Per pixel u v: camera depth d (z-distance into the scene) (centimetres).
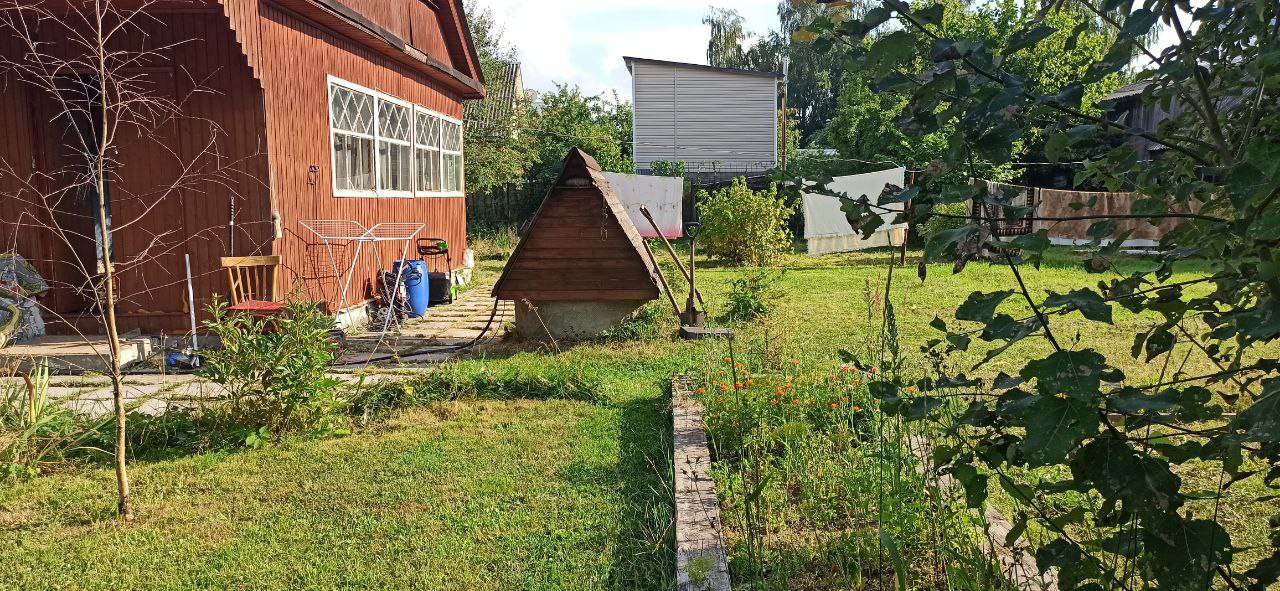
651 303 971
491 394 640
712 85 2877
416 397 627
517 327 901
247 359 543
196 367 765
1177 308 198
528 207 2686
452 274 1461
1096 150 212
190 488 459
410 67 1255
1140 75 218
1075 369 150
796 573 330
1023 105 165
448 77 1356
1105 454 168
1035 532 343
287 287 875
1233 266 195
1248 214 166
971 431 337
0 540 395
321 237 945
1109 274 1245
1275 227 147
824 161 1695
